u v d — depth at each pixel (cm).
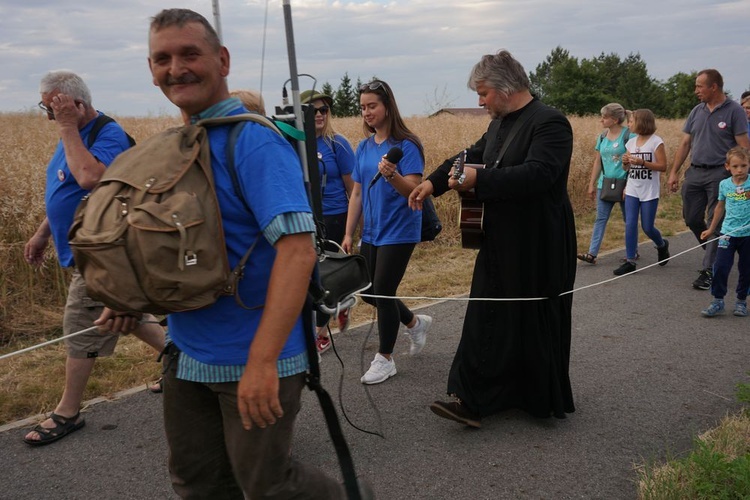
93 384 421
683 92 8519
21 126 1688
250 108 372
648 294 651
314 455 341
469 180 326
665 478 286
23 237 634
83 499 303
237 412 196
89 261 173
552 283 346
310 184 233
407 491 306
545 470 321
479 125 1673
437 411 354
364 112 418
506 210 344
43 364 473
